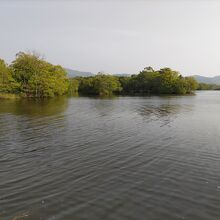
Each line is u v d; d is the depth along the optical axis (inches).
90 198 530.0
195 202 517.7
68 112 1979.6
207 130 1226.6
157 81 6865.2
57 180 617.0
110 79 6609.3
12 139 1029.2
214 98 4399.6
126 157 796.0
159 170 689.0
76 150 868.6
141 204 507.5
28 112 1959.9
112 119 1596.9
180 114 1888.5
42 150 868.6
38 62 4229.8
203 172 677.9
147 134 1128.8
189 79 6756.9
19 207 494.3
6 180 615.2
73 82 6358.3
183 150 877.8
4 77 3828.7
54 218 459.2
